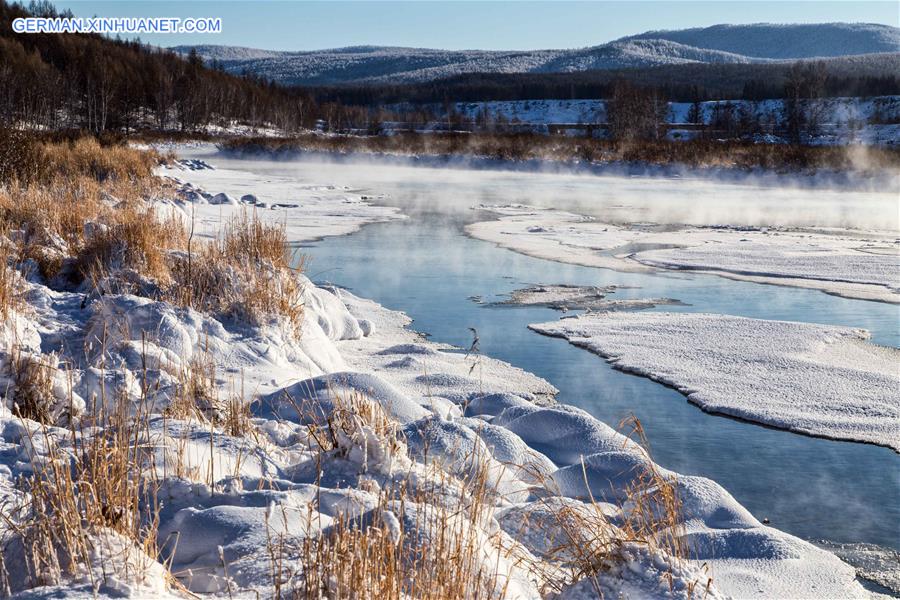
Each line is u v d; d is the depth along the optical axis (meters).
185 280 7.66
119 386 4.84
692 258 14.48
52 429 3.93
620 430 6.14
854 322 9.69
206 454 3.82
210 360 6.29
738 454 5.72
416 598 2.61
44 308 6.87
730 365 7.79
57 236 8.80
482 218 20.84
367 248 15.60
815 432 6.10
